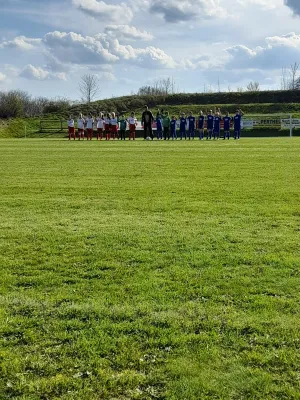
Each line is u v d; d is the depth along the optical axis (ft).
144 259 14.53
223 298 11.49
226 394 7.81
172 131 92.53
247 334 9.70
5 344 9.48
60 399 7.75
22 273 13.55
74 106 168.55
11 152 58.03
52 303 11.38
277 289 12.01
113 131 94.07
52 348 9.28
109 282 12.70
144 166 40.34
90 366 8.64
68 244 16.37
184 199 24.59
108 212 21.66
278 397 7.72
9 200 24.95
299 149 58.13
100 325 10.18
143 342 9.43
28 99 185.78
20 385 8.11
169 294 11.76
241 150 57.11
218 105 161.38
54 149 63.16
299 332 9.73
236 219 19.85
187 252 15.17
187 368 8.50
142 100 175.94
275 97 173.37
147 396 7.81
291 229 18.02
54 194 26.73
